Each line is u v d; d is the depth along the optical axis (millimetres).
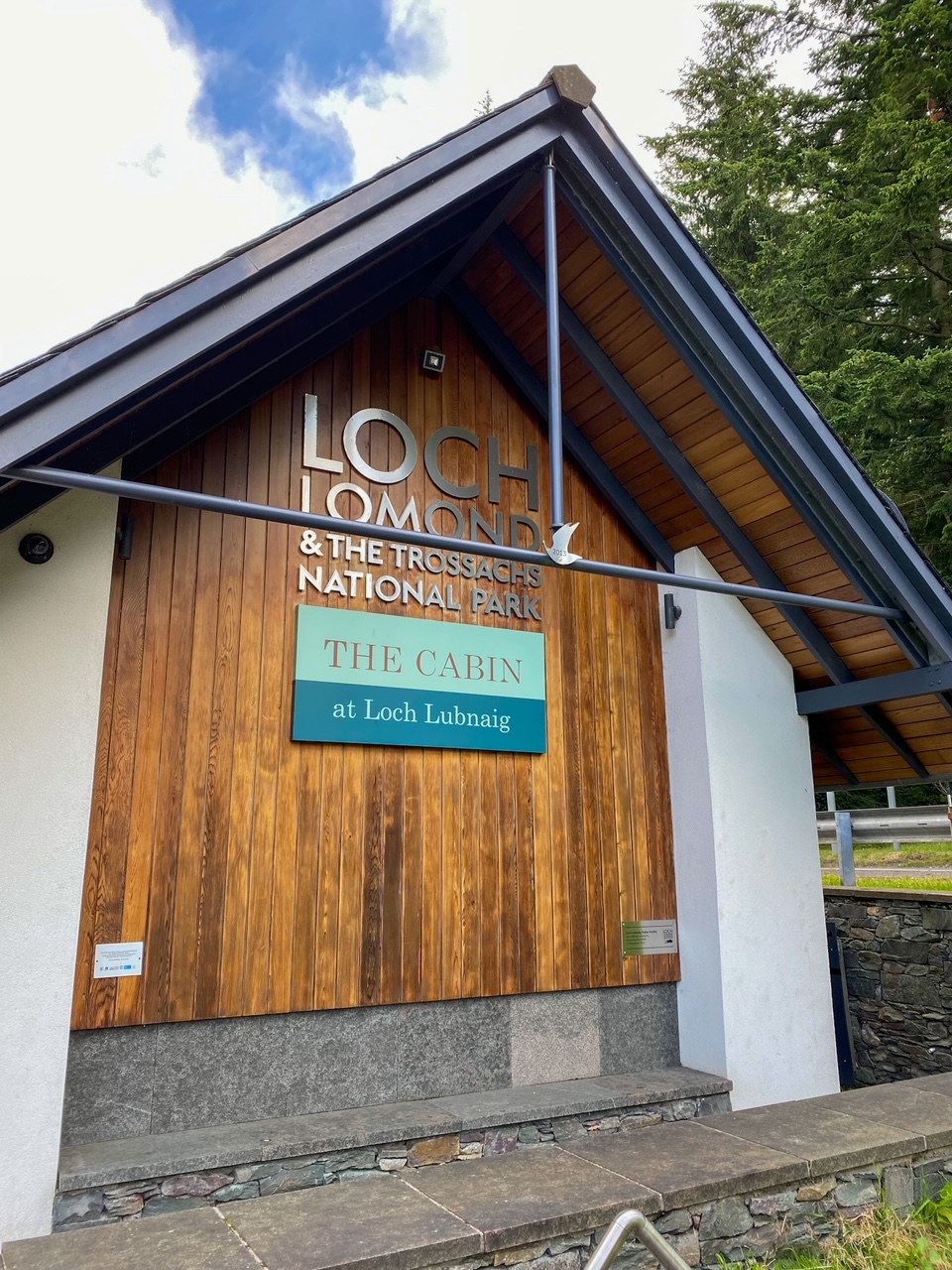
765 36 16531
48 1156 3500
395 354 5289
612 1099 4668
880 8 12312
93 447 4008
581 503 5828
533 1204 2867
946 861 11156
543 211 4691
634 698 5723
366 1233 2645
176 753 4242
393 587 4957
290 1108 4230
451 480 5332
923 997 6590
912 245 10625
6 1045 3514
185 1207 3652
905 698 5645
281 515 3455
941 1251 3203
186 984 4062
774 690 5918
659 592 5996
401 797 4770
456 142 4141
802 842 5777
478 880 4902
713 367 4918
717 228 16031
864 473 5000
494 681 5156
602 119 4551
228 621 4492
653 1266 2924
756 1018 5305
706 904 5383
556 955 5059
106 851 4016
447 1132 4203
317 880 4453
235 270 3588
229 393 4629
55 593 3906
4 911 3598
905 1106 4020
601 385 5422
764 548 5586
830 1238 3301
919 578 4988
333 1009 4395
